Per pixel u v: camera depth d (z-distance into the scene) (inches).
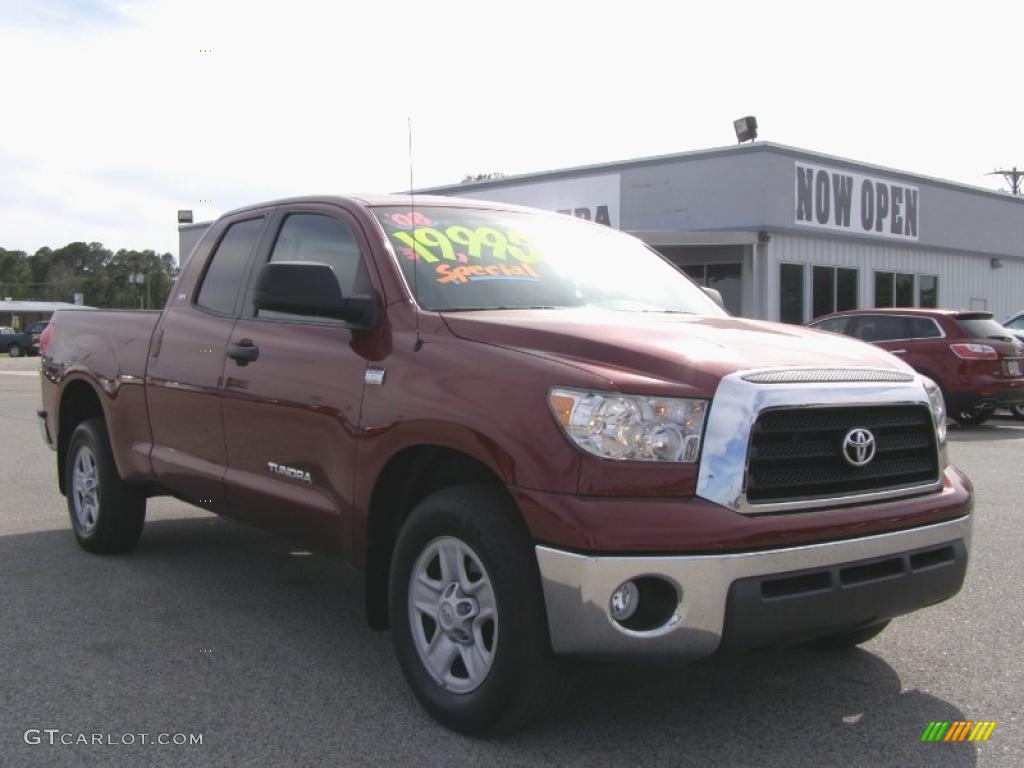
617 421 123.3
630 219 877.8
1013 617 193.5
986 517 288.5
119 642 176.9
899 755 132.6
